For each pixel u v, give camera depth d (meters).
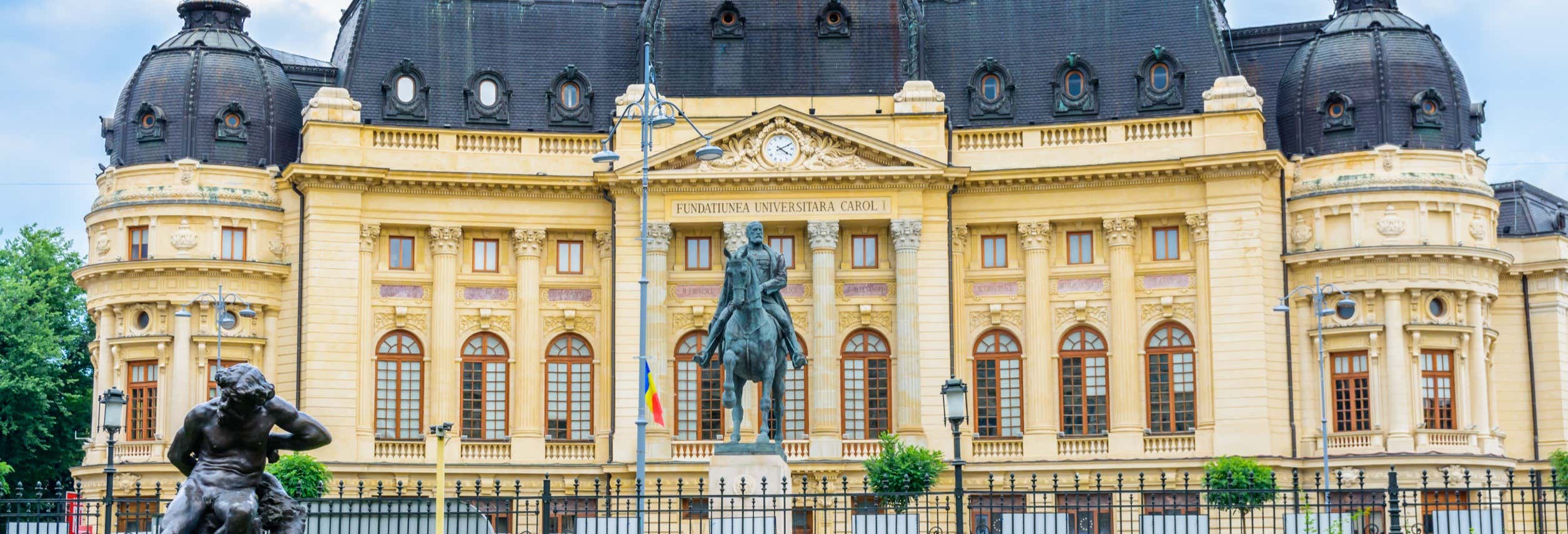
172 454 30.56
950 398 45.69
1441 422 77.06
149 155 79.25
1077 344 79.00
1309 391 77.31
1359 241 77.12
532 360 79.00
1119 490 39.62
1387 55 78.94
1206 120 77.50
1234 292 76.75
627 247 78.50
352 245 77.94
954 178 77.88
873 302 78.88
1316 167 78.50
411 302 78.94
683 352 79.25
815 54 80.50
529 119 81.38
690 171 77.69
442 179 78.12
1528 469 79.69
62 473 95.56
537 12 83.25
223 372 30.45
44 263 96.12
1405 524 40.69
